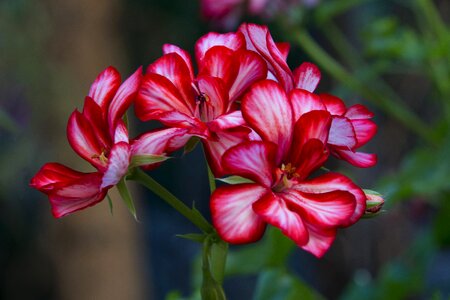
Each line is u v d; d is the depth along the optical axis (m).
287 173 0.45
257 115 0.45
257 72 0.46
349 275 0.97
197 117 0.46
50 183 0.45
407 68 0.83
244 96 0.45
